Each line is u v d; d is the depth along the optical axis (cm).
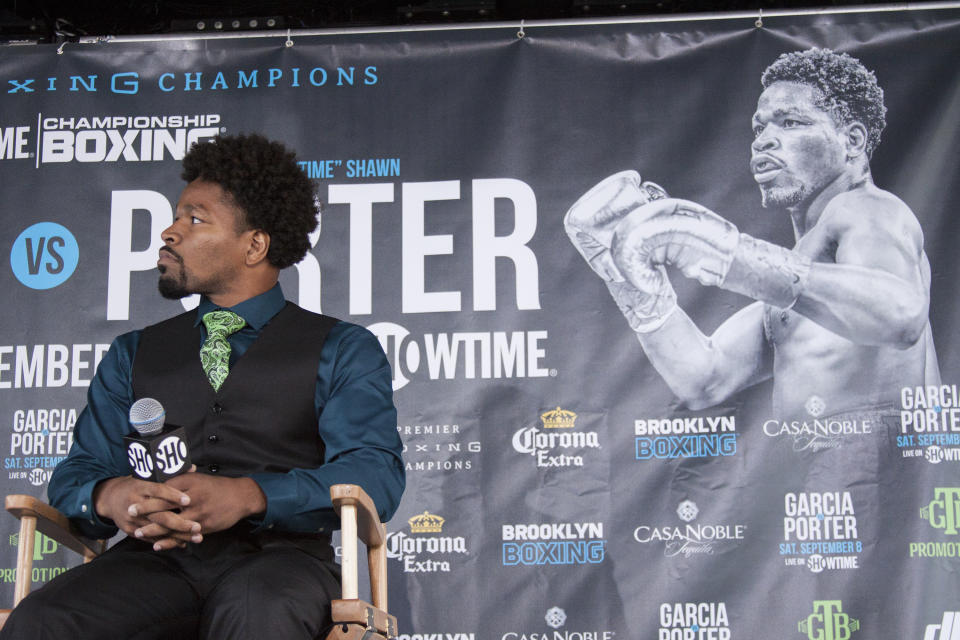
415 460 322
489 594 312
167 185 346
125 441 175
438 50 351
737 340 324
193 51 354
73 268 339
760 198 333
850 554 308
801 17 345
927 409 315
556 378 326
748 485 314
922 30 340
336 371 205
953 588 303
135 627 171
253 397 200
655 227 334
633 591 310
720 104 341
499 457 321
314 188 232
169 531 170
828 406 318
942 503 309
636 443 320
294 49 353
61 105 351
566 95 345
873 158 333
